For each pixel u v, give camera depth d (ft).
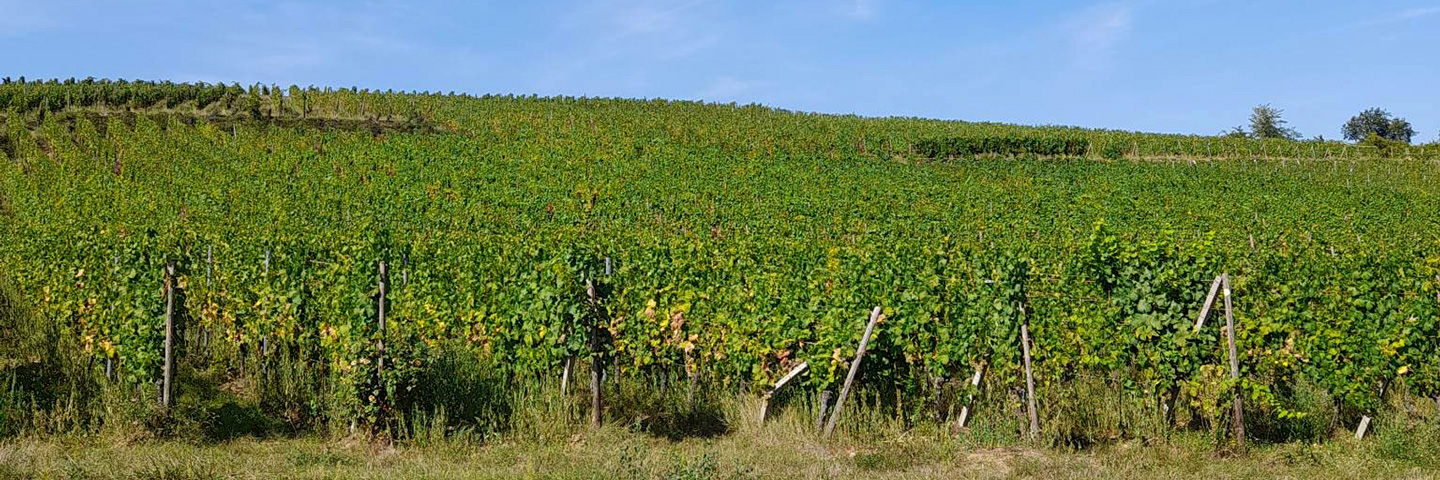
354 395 30.37
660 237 89.71
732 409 33.35
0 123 155.53
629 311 36.65
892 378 32.01
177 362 38.88
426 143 158.81
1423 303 30.30
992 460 27.61
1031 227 122.83
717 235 109.60
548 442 30.55
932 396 32.01
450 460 28.30
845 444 29.89
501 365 36.78
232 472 26.58
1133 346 30.04
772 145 181.78
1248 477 25.86
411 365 31.68
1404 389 32.12
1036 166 172.55
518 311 34.73
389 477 25.86
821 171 162.40
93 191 114.32
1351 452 28.30
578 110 220.84
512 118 193.98
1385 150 201.87
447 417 31.48
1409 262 32.65
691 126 197.77
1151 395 29.58
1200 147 197.98
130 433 30.81
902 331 31.50
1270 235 111.24
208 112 177.78
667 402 34.40
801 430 30.86
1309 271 36.04
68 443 29.99
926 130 215.92
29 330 44.86
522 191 131.64
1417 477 25.61
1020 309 30.01
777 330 32.63
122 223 98.78
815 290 34.73
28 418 31.50
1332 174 172.96
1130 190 154.51
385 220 114.32
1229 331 28.73
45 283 49.88
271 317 40.04
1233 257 46.60
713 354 35.91
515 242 67.26
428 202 121.19
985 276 32.12
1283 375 31.81
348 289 37.96
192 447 30.01
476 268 45.57
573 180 140.36
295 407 34.47
